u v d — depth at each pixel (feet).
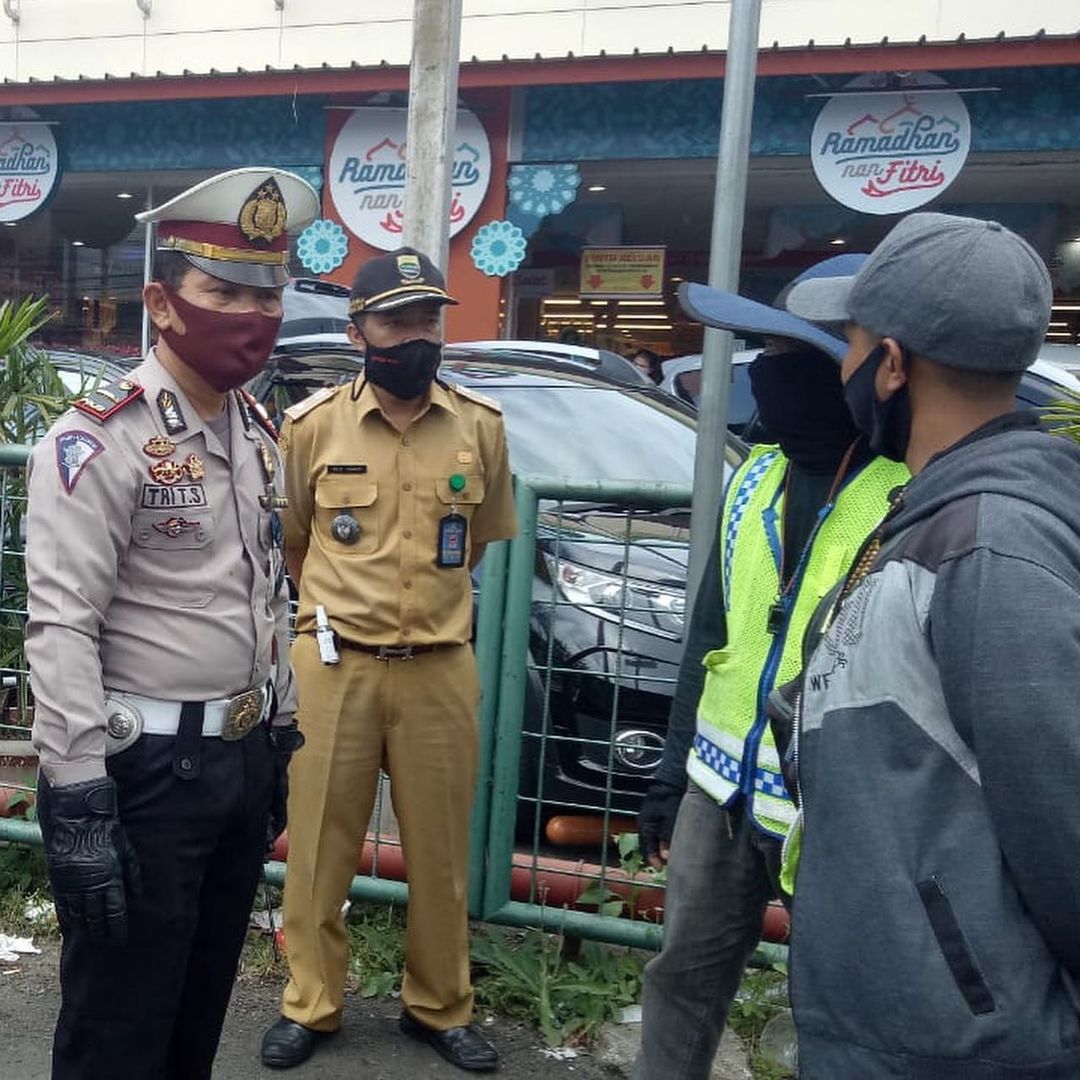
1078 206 40.14
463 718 9.51
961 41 33.06
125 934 6.37
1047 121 35.06
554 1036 9.90
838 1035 4.66
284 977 10.80
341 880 9.55
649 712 11.43
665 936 7.73
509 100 39.19
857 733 4.66
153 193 45.91
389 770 9.53
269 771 7.38
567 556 11.89
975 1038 4.35
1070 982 4.43
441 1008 9.65
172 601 6.72
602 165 39.68
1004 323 4.70
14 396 14.39
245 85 39.40
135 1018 6.88
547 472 14.53
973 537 4.45
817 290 6.27
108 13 41.57
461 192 39.86
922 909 4.44
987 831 4.43
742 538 7.34
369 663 9.22
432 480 9.32
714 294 7.07
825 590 6.63
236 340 6.69
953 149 35.29
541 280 45.16
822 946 4.69
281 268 6.88
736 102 9.36
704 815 7.53
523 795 11.55
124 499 6.51
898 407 5.09
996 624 4.27
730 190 9.45
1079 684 4.19
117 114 43.37
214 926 7.55
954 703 4.41
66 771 6.27
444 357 16.72
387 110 39.93
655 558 12.12
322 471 9.35
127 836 6.66
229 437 7.12
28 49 42.52
